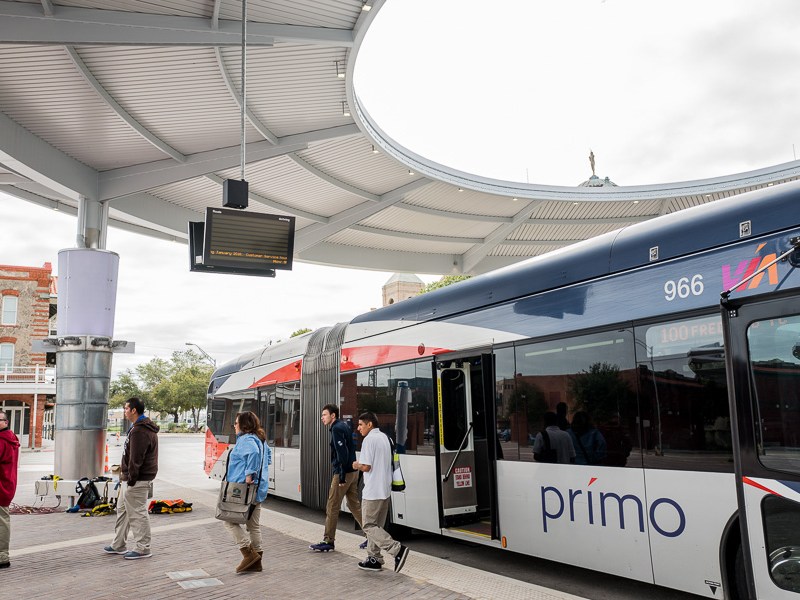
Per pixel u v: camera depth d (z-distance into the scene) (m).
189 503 12.99
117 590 6.87
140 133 16.72
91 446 16.05
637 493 5.87
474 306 8.26
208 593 6.70
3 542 7.98
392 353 10.05
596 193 28.78
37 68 13.76
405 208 28.55
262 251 12.35
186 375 81.94
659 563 5.64
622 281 6.29
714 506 5.23
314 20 13.59
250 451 7.49
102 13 12.38
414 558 8.18
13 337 45.34
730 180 28.14
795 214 4.99
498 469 7.56
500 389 7.66
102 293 16.78
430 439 8.84
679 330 5.66
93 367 16.28
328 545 8.74
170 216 23.84
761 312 4.77
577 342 6.66
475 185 26.59
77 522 12.01
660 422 5.73
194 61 14.23
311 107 17.45
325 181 23.66
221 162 18.97
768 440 4.63
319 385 12.41
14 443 8.09
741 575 5.09
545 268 7.25
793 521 4.44
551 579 7.58
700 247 5.62
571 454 6.59
